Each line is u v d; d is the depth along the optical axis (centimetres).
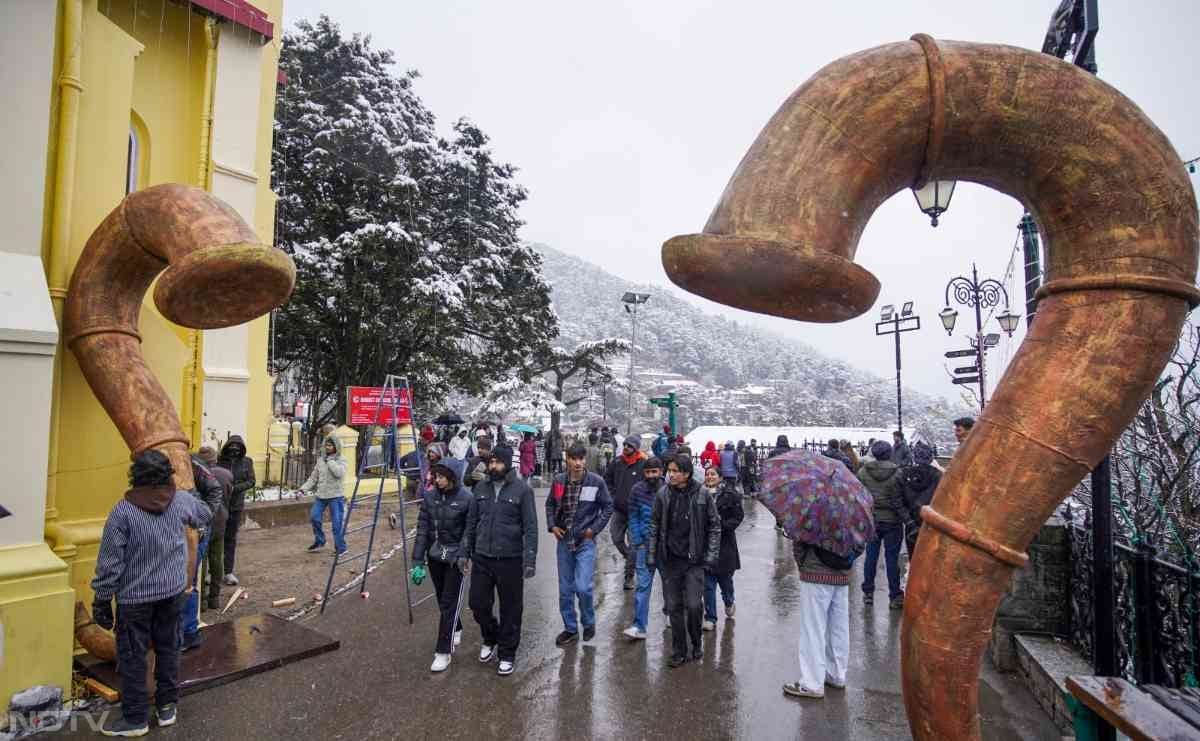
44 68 504
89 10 576
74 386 545
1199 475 554
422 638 597
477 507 531
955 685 187
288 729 420
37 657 429
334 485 922
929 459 724
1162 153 184
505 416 2933
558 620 668
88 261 499
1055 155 185
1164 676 350
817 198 171
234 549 760
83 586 533
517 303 2638
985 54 184
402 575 832
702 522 541
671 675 521
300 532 1093
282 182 2156
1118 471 532
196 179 988
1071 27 381
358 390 1341
